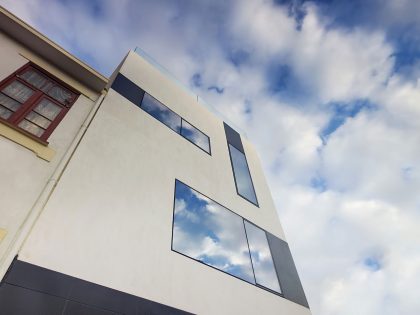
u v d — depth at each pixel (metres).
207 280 5.96
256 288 6.97
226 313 5.72
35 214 4.10
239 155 12.27
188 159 8.59
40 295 3.55
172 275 5.36
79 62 6.91
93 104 6.86
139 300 4.52
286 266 8.61
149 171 6.76
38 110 5.66
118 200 5.46
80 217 4.66
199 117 11.66
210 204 7.87
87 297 3.96
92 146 5.84
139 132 7.56
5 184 4.17
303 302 7.92
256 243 8.31
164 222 6.06
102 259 4.51
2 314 3.16
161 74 11.98
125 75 9.33
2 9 6.23
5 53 5.98
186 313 5.02
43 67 6.45
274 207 11.03
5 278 3.42
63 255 4.11
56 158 5.08
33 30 6.49
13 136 4.73
